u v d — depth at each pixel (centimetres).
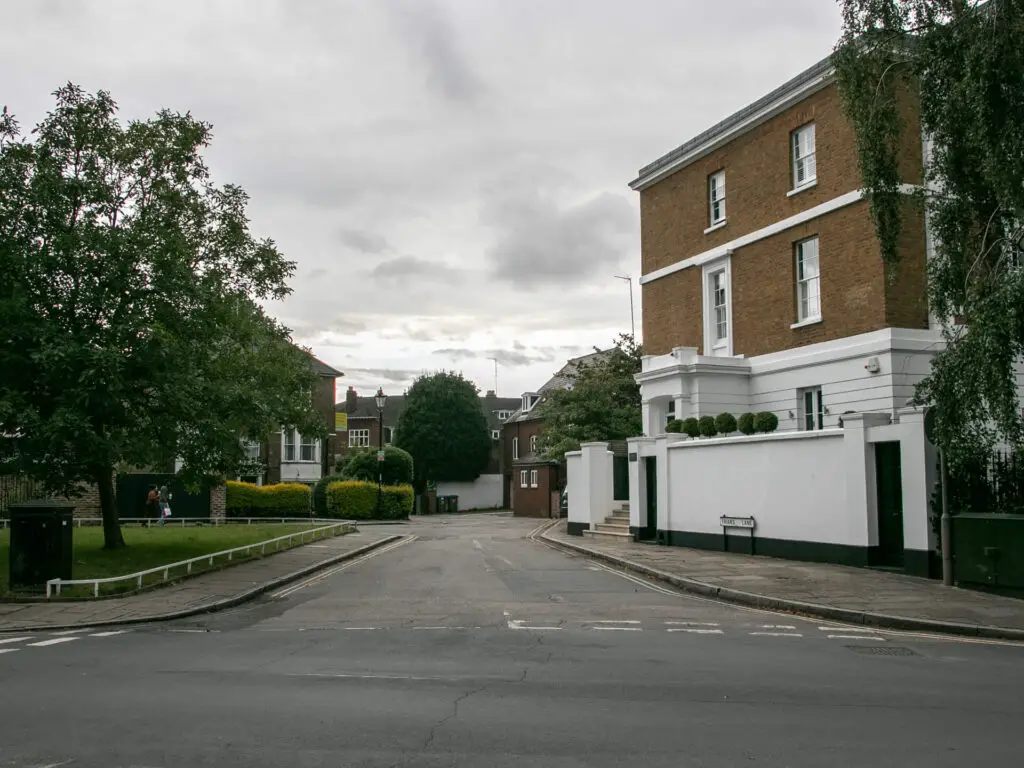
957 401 1255
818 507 1786
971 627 1088
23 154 1758
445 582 1658
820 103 2333
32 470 1689
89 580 1424
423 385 6769
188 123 1973
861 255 2191
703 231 2784
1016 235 1259
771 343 2486
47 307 1720
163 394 1788
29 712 688
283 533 2772
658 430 2761
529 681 796
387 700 722
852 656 927
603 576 1745
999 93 1191
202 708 697
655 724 646
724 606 1330
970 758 564
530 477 5184
